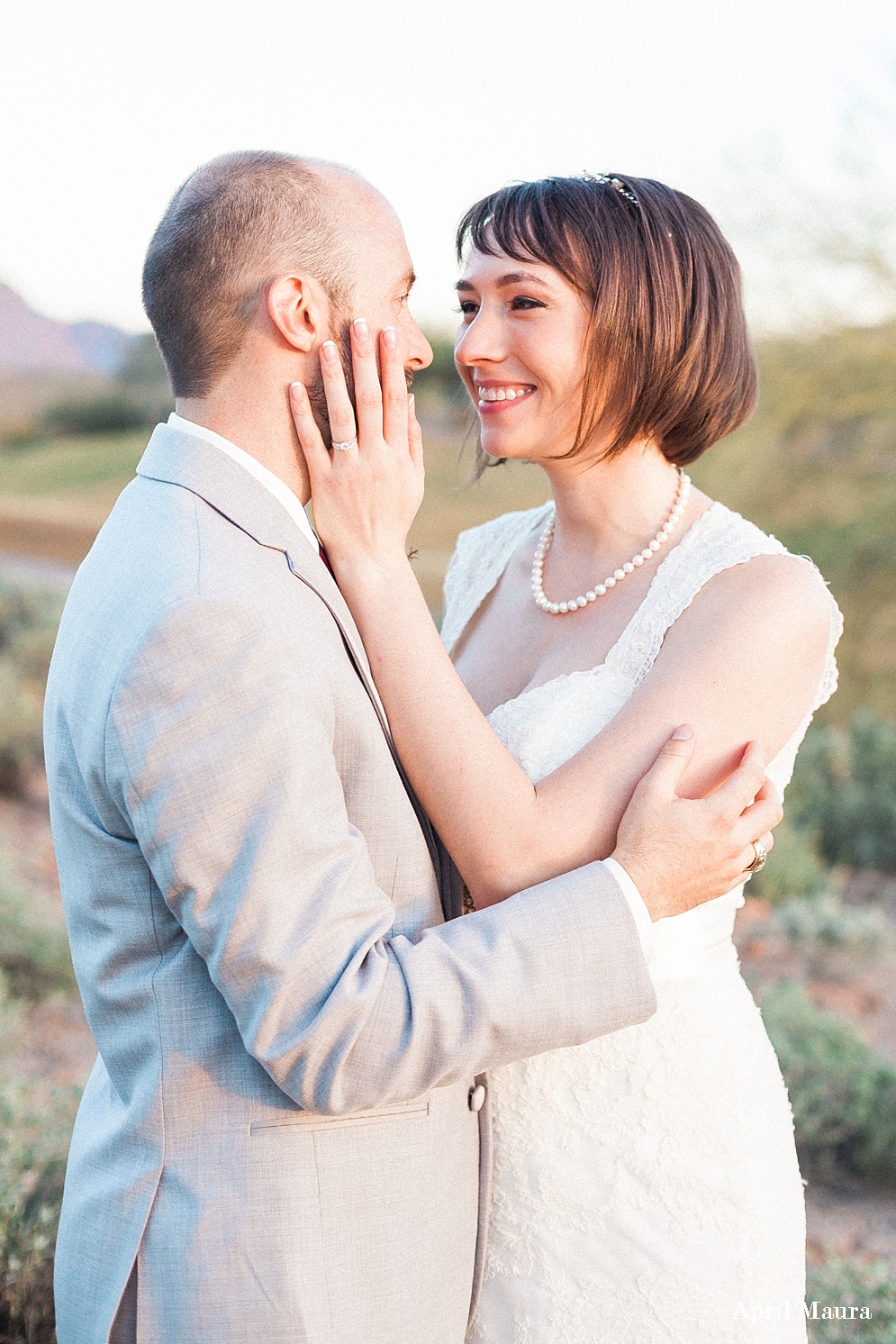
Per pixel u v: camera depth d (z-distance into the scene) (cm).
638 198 170
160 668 121
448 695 149
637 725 153
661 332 166
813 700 165
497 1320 163
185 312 144
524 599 198
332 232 144
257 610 125
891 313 862
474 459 229
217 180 144
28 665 832
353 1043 121
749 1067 169
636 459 180
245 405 146
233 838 120
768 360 886
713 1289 159
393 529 152
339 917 122
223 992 123
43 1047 425
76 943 143
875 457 874
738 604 159
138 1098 133
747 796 148
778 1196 170
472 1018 126
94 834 133
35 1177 254
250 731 120
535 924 134
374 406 149
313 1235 128
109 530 141
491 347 172
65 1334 138
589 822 149
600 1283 159
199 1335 125
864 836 679
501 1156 163
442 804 147
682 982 164
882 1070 389
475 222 176
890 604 839
